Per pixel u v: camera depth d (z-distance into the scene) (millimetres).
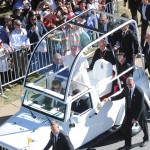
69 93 30188
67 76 31219
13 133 29766
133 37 36531
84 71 31500
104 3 47812
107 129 32219
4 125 30578
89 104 30781
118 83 33062
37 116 30922
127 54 36812
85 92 30344
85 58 31328
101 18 39375
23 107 31625
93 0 46156
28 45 39469
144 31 44625
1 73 39281
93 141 31344
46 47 38938
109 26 38344
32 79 37094
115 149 31984
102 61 32719
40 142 28984
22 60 39469
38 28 42156
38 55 38844
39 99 31250
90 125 30766
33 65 38438
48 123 30188
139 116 30938
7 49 38594
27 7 45969
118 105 32156
